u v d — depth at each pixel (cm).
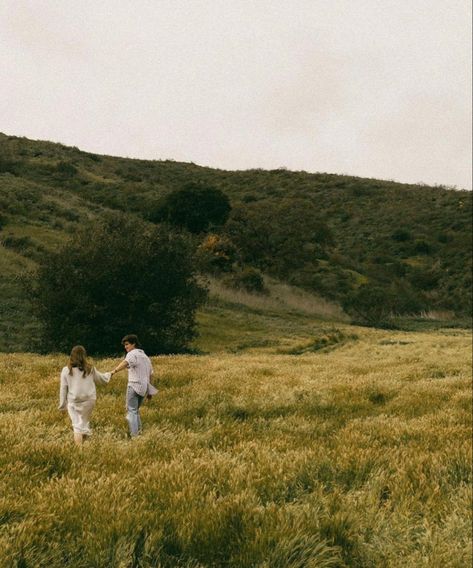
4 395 1158
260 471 598
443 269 6819
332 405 1204
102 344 2611
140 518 437
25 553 373
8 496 471
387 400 1307
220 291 4350
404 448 742
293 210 6869
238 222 6091
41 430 807
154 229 2877
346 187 10012
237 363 2017
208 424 955
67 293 2550
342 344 3312
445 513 520
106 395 1206
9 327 2817
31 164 8100
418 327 4622
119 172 9231
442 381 1540
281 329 3600
